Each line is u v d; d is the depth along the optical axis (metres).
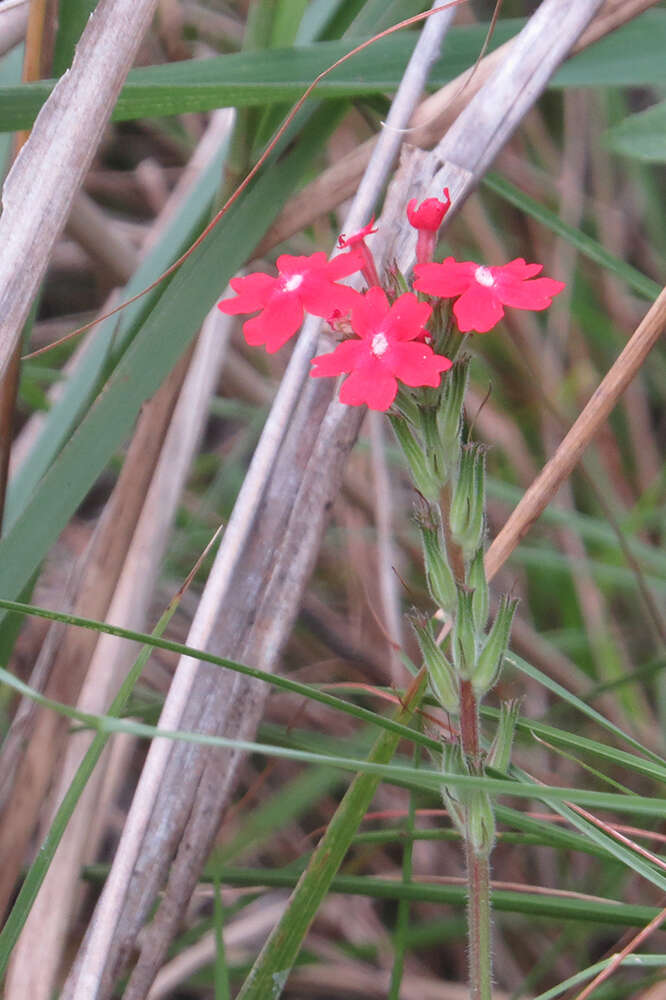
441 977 0.54
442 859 0.56
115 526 0.45
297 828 0.56
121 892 0.42
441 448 0.39
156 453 0.45
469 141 0.44
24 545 0.43
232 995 0.49
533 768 0.54
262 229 0.44
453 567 0.40
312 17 0.46
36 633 0.58
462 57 0.45
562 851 0.53
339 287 0.39
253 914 0.52
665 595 0.61
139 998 0.44
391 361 0.38
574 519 0.58
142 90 0.43
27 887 0.40
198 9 0.62
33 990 0.44
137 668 0.41
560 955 0.51
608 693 0.57
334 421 0.44
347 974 0.50
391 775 0.38
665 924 0.44
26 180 0.42
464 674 0.40
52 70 0.44
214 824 0.44
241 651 0.44
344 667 0.59
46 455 0.47
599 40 0.44
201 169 0.48
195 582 0.62
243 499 0.43
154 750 0.42
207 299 0.44
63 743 0.45
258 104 0.43
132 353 0.43
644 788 0.54
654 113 0.43
